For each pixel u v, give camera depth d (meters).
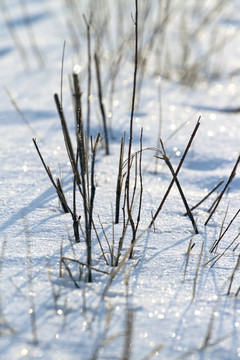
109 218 2.39
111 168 3.07
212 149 3.44
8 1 8.48
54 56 5.58
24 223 2.23
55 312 1.62
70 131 3.69
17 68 5.31
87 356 1.44
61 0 8.25
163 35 5.04
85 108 4.10
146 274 1.90
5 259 1.93
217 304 1.72
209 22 6.36
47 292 1.72
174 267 1.97
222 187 2.89
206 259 2.04
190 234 2.28
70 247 2.08
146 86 4.72
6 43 6.27
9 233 2.17
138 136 3.63
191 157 3.33
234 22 6.89
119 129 3.75
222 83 4.98
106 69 4.95
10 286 1.74
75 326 1.56
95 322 1.58
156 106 4.25
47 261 1.94
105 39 5.73
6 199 2.54
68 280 1.82
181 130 3.76
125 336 1.53
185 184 2.94
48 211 2.43
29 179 2.83
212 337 1.56
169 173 3.07
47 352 1.45
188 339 1.54
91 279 1.83
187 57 5.45
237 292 1.76
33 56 5.68
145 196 2.69
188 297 1.76
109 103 4.24
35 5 8.11
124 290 1.77
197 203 2.64
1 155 3.21
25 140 3.49
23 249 2.03
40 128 3.73
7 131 3.68
